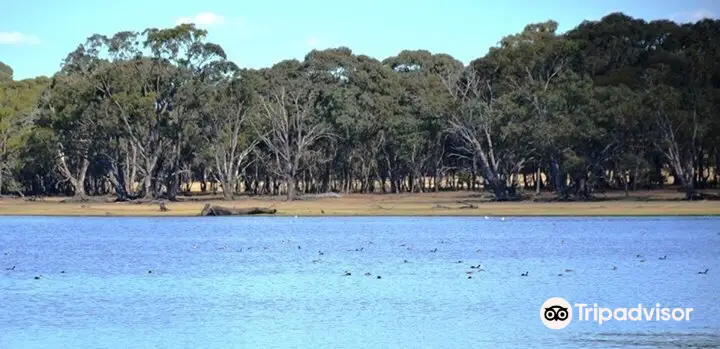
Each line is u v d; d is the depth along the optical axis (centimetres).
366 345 3306
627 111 11669
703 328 3531
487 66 14025
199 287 4834
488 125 12850
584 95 12106
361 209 12588
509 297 4356
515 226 9550
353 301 4291
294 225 10181
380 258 6312
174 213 12400
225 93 14525
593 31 14375
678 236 7962
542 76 13800
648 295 4341
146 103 13612
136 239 8294
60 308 4144
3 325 3719
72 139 14438
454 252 6706
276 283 4975
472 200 13600
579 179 12700
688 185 12388
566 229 9006
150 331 3591
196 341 3391
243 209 12050
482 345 3288
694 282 4812
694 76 12900
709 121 12050
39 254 6831
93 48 13925
